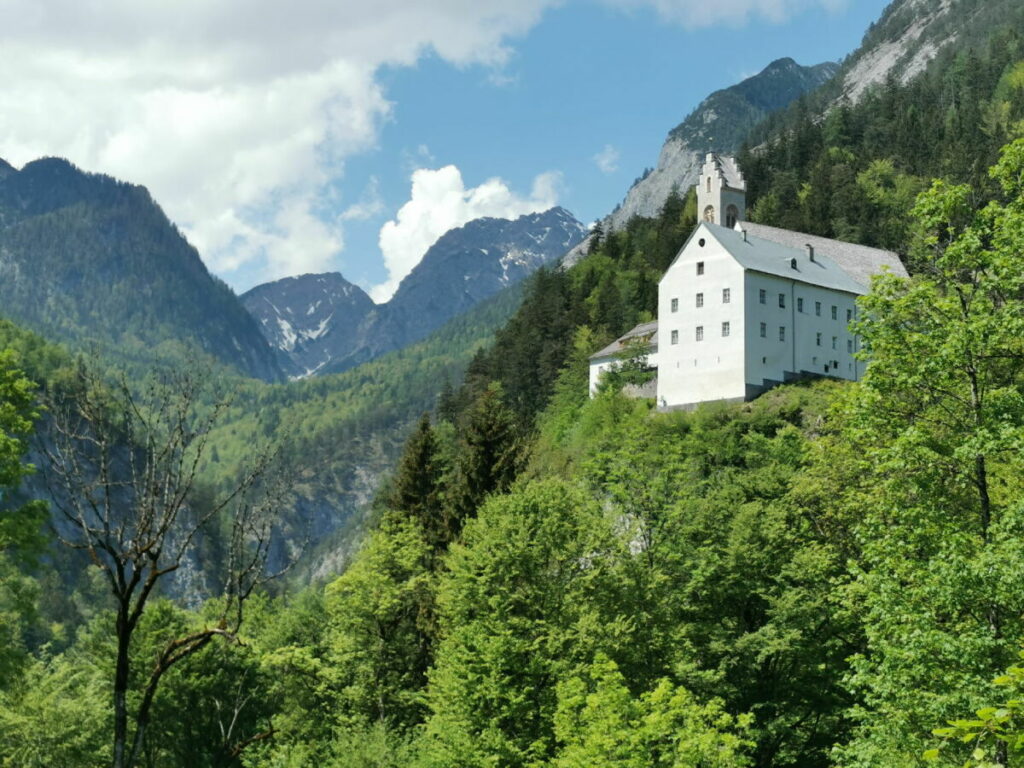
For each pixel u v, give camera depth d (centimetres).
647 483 5453
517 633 4197
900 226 18000
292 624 5862
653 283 17838
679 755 2998
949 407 2814
